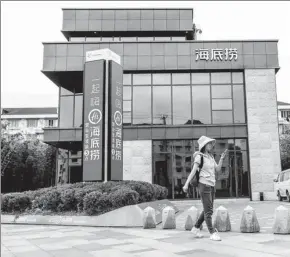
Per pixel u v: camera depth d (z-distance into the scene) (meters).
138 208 9.65
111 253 5.58
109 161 12.63
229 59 22.33
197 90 22.41
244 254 5.09
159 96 22.33
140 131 21.66
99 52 13.34
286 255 4.92
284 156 39.44
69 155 24.55
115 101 13.22
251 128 21.75
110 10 25.36
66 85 23.81
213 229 6.44
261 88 22.17
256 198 21.08
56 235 8.04
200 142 6.58
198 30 26.34
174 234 7.47
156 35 25.39
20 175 36.59
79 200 10.60
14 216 11.12
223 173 21.47
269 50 22.44
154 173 21.47
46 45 22.16
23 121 54.81
